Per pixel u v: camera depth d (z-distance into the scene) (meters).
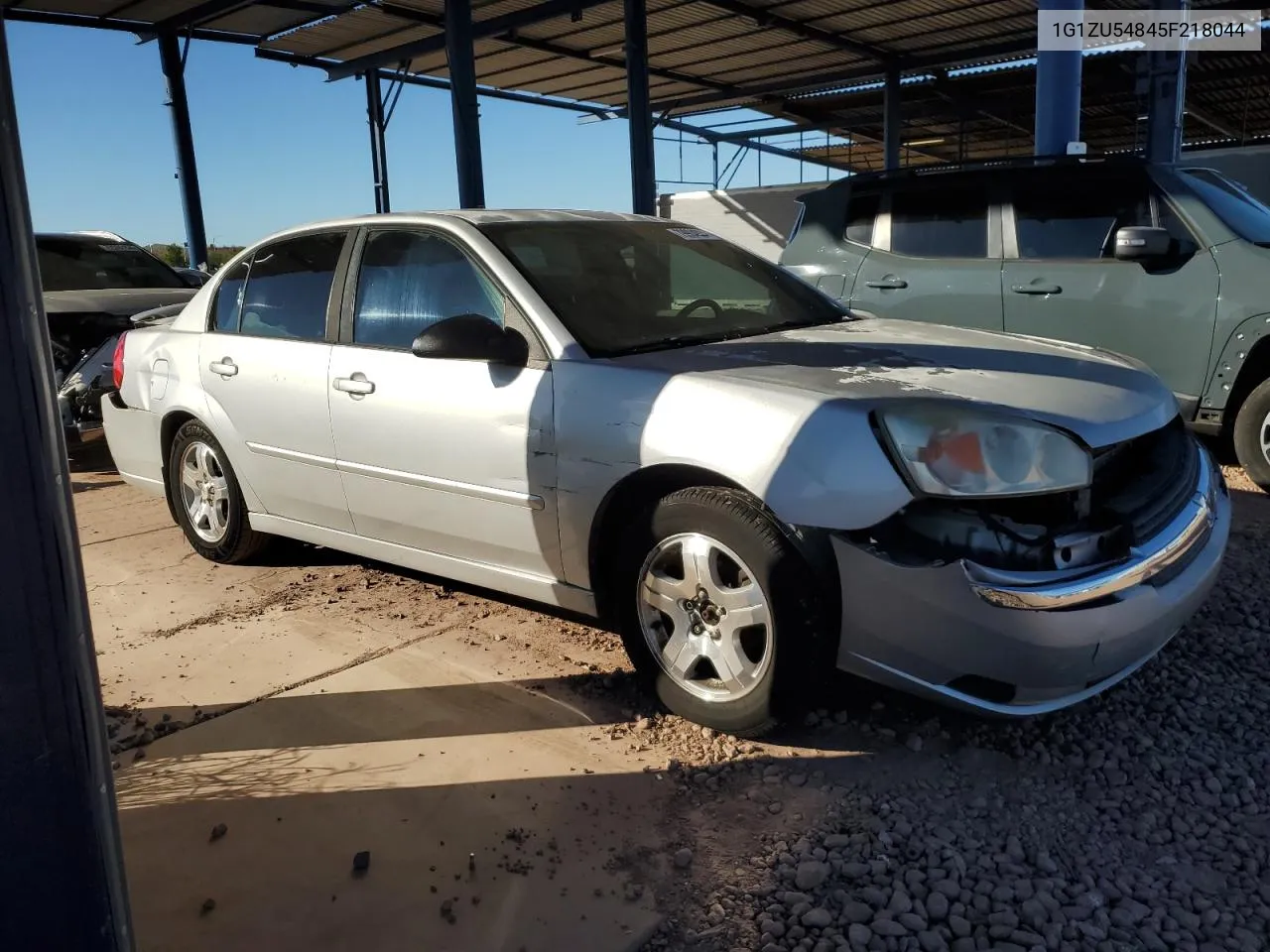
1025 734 3.02
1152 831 2.56
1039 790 2.73
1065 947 2.14
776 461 2.74
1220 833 2.55
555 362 3.30
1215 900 2.29
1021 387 2.95
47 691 1.27
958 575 2.57
